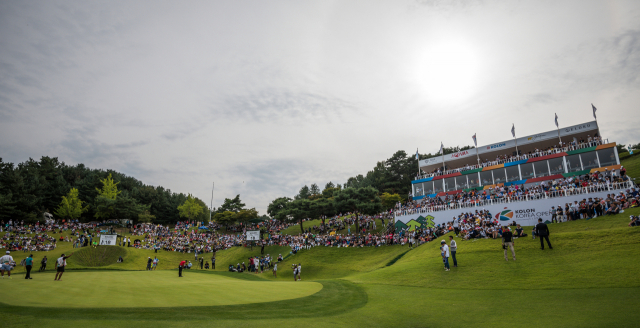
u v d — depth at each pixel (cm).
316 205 6938
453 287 2020
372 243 5272
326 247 5553
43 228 7219
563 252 2352
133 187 12100
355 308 1583
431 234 4591
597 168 5025
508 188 5309
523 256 2428
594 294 1500
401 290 2030
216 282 2564
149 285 2164
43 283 2108
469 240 3253
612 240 2364
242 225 9912
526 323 1156
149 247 6594
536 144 6147
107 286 2033
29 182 9512
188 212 11456
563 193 4259
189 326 1106
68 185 10481
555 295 1562
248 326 1159
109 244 5834
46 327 988
